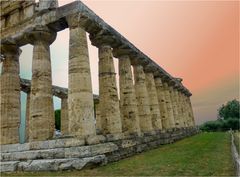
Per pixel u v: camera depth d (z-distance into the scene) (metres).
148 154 17.33
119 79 21.91
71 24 15.97
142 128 23.23
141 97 23.94
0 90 18.64
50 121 16.23
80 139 13.73
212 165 11.38
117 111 18.05
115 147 15.68
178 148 20.19
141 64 25.27
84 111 14.48
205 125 75.19
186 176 9.28
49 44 17.72
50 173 11.90
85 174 10.86
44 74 16.72
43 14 17.08
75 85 14.89
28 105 28.05
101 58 18.78
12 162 14.19
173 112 35.25
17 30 18.23
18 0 18.84
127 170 11.33
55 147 14.01
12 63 19.11
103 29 17.84
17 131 18.31
